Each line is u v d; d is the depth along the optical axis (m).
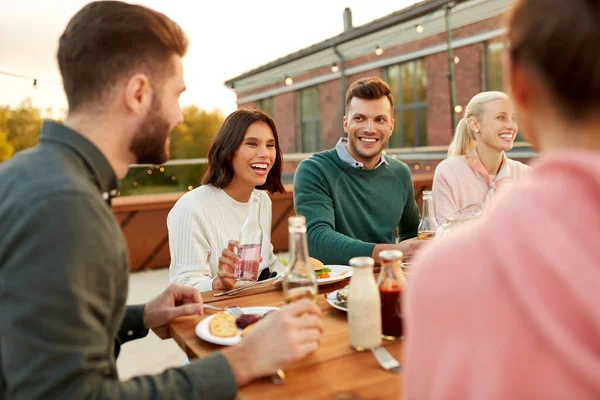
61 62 0.86
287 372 0.90
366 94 2.12
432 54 9.51
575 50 0.37
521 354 0.37
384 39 9.78
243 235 1.66
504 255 0.38
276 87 14.09
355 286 1.00
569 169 0.39
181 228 1.79
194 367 0.82
